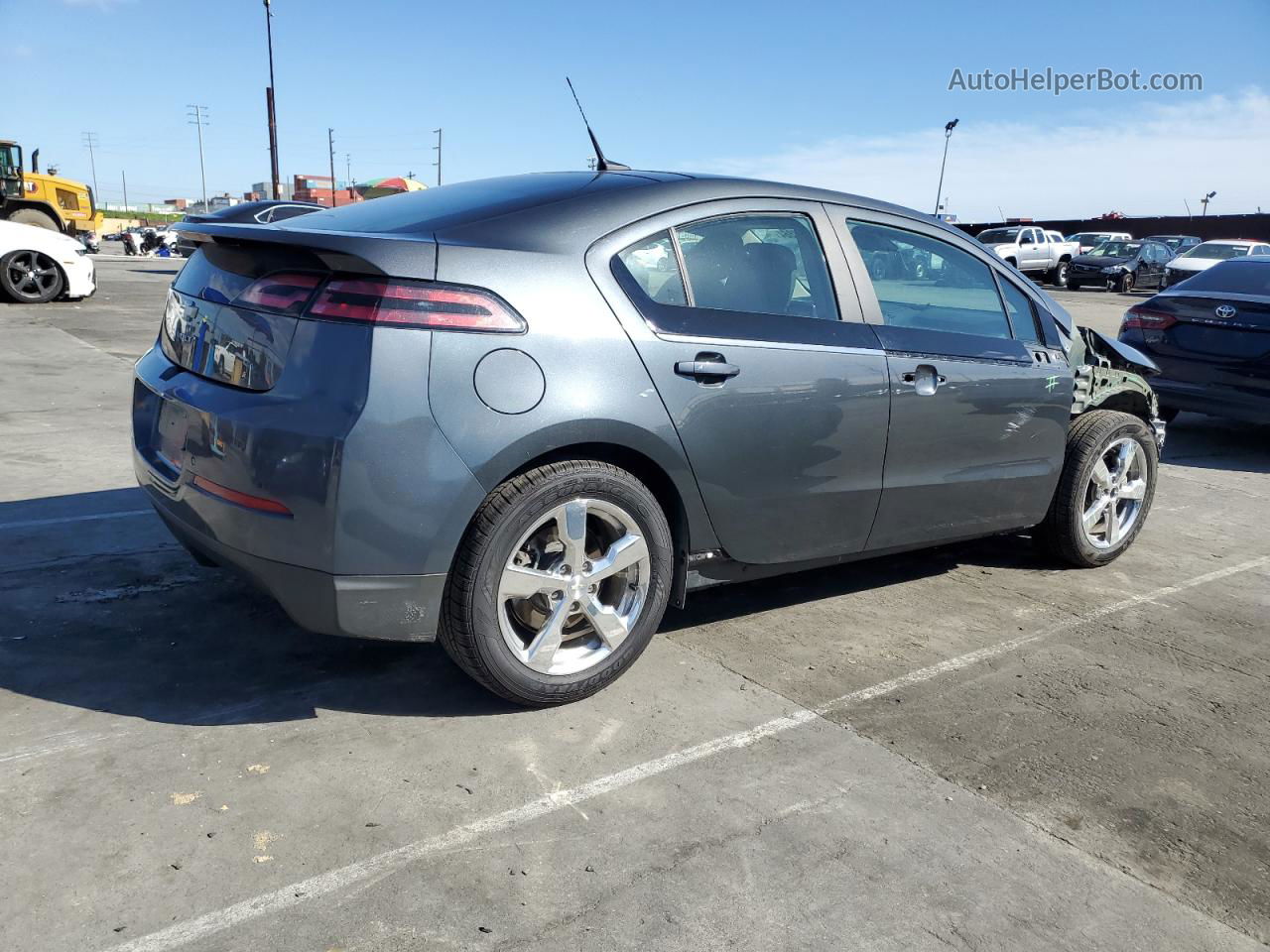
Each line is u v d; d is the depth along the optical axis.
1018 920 2.12
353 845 2.23
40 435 6.05
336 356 2.48
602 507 2.84
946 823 2.46
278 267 2.65
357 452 2.44
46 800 2.33
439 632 2.73
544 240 2.80
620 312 2.84
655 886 2.16
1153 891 2.25
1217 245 25.33
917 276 3.70
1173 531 5.32
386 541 2.50
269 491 2.50
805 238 3.38
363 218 3.00
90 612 3.43
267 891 2.07
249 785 2.44
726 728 2.87
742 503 3.16
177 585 3.71
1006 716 3.05
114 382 8.02
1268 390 6.99
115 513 4.55
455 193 3.19
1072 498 4.33
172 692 2.90
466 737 2.73
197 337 2.87
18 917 1.95
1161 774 2.76
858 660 3.41
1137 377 4.61
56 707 2.77
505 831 2.32
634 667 3.24
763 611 3.83
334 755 2.60
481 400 2.56
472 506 2.59
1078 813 2.54
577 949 1.96
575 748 2.71
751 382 3.07
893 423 3.48
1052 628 3.81
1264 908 2.22
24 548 4.01
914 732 2.91
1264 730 3.05
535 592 2.77
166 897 2.03
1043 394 4.03
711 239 3.14
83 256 13.99
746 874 2.21
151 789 2.40
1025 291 4.16
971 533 3.99
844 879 2.22
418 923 2.00
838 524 3.46
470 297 2.57
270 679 3.01
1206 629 3.87
